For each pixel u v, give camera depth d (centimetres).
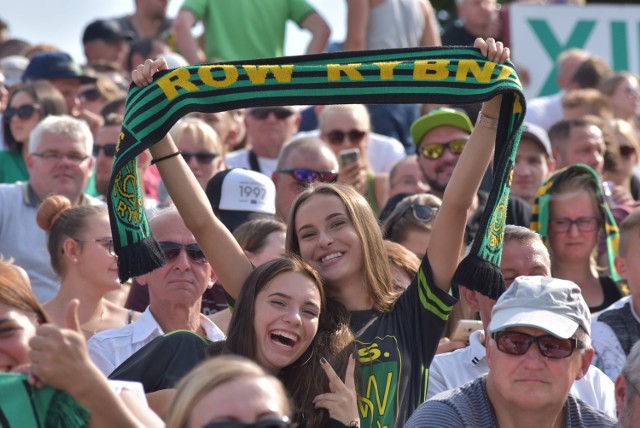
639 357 1476
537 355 1535
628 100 3541
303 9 3659
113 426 1372
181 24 3569
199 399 1258
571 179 2384
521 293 1564
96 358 1938
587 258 2383
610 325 2112
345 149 2881
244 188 2320
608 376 2078
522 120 1762
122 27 4162
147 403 1582
